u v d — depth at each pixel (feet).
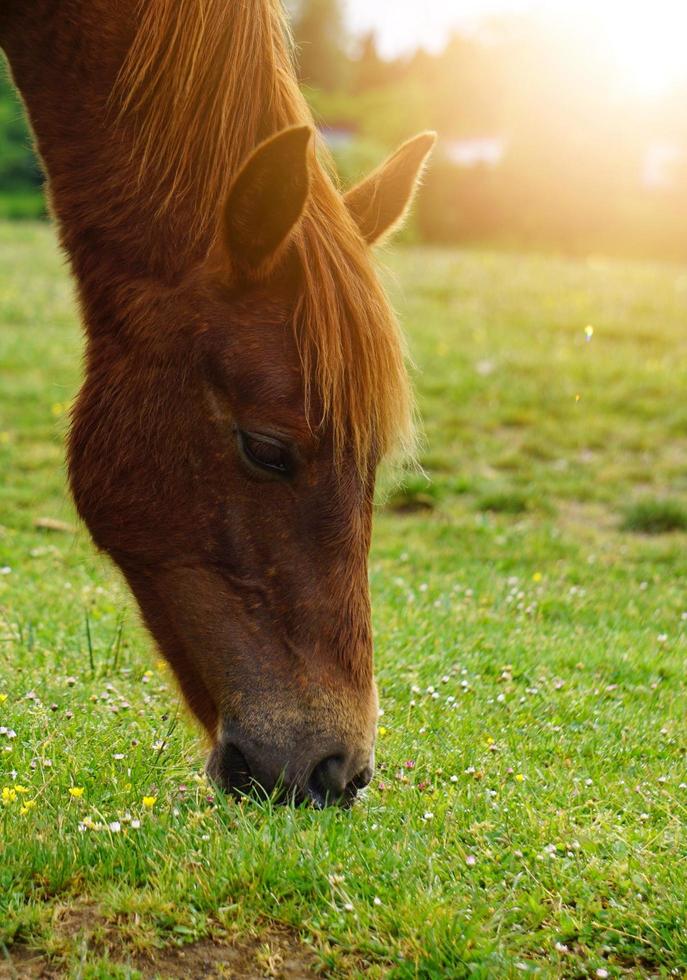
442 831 12.23
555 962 10.23
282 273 11.52
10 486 30.25
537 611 22.16
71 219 12.73
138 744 13.80
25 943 10.12
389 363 11.63
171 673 12.65
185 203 12.06
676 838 12.19
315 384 11.33
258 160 10.64
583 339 47.67
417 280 58.75
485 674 17.87
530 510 31.91
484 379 41.96
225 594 11.89
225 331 11.47
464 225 138.00
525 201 136.36
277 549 11.64
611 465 35.53
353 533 11.64
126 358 12.10
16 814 11.75
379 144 156.46
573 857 11.76
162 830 11.49
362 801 12.77
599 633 20.58
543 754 14.73
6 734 13.89
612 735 15.44
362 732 11.71
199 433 11.73
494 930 10.59
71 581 21.62
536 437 37.47
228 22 12.12
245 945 10.37
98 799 12.33
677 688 17.83
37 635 18.03
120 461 12.12
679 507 30.83
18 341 43.37
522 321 50.14
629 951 10.47
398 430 11.87
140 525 12.17
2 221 93.15
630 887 11.15
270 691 11.65
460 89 205.87
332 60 234.99
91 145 12.66
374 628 19.42
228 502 11.76
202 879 10.79
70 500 13.17
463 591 23.12
